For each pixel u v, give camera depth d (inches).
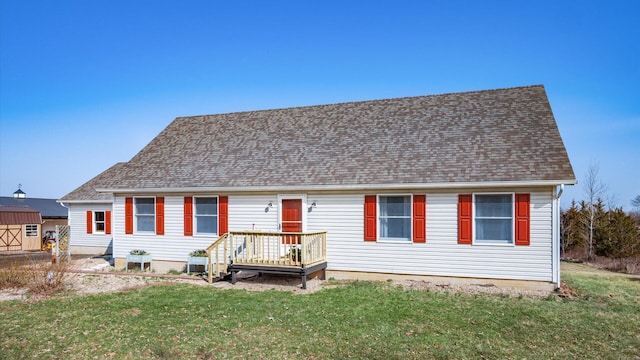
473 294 459.5
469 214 502.6
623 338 322.3
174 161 693.3
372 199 542.9
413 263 525.3
